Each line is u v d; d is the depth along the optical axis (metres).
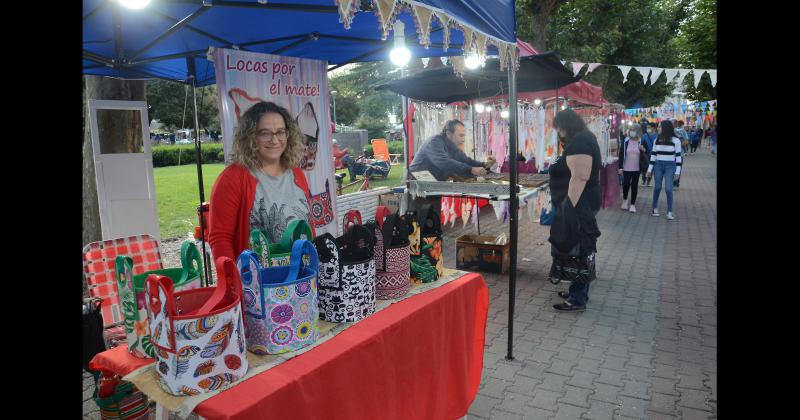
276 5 2.58
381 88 6.01
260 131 2.49
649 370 3.40
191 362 1.42
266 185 2.56
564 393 3.12
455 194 5.28
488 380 3.29
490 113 7.90
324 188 3.45
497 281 5.49
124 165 4.18
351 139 25.97
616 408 2.95
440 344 2.33
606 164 10.19
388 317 2.03
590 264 4.27
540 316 4.44
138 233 4.29
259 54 2.92
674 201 11.16
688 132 27.88
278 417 1.47
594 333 4.04
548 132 9.19
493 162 6.68
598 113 10.07
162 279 1.40
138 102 4.23
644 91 19.94
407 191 5.68
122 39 3.41
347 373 1.73
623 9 14.91
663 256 6.45
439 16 2.12
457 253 5.95
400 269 2.24
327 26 3.33
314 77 3.32
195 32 3.27
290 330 1.69
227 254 2.38
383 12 1.75
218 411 1.35
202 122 24.19
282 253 2.01
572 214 4.17
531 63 4.95
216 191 2.42
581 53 14.12
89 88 4.57
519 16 12.33
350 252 2.03
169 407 1.40
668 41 19.19
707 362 3.50
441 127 7.20
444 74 5.34
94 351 2.53
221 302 1.58
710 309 4.54
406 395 2.10
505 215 7.73
